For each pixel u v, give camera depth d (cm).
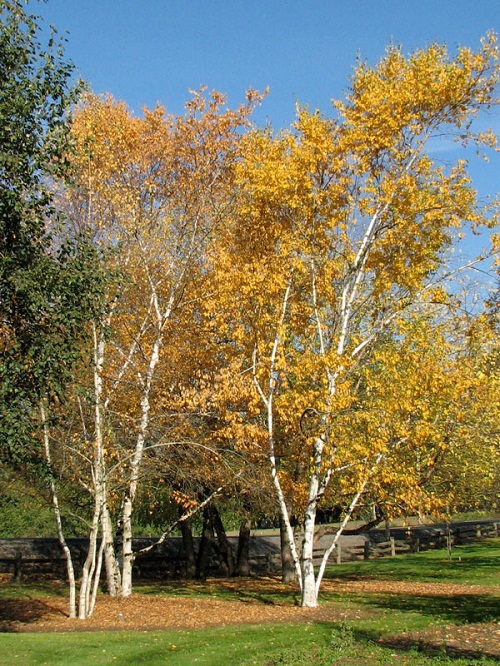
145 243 1761
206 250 1775
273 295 1572
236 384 1560
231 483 1727
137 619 1466
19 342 1050
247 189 1562
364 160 1514
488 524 4250
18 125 1035
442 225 1488
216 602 1727
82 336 1159
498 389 1441
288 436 1795
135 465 1617
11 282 1003
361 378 1588
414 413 1461
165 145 1762
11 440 1016
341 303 1581
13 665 955
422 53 1497
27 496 1695
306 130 1502
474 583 2070
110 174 1702
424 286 1537
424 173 1515
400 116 1484
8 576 2367
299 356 1552
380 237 1518
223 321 1576
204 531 2520
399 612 1452
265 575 2573
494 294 1525
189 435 1716
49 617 1519
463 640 1101
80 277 1084
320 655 995
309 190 1531
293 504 1781
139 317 1802
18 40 1055
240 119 1789
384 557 3112
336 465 1534
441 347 1428
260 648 1073
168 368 1775
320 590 1927
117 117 1711
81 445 1510
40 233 1069
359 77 1533
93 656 1014
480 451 1770
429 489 1819
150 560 2694
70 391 1446
